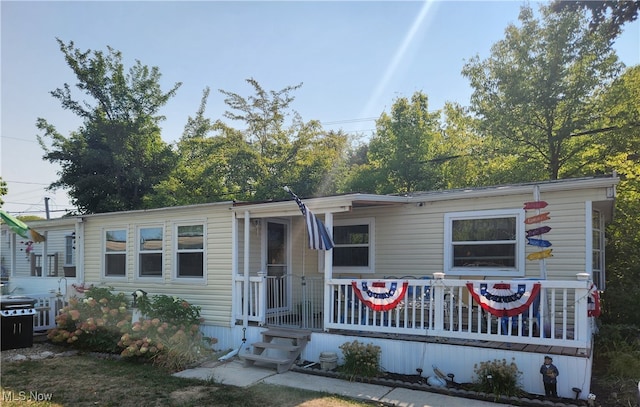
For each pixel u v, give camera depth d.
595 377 7.11
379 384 6.99
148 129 24.28
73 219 12.70
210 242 10.21
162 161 24.50
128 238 11.67
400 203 9.74
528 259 7.52
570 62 15.03
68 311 10.27
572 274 7.90
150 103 24.73
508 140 16.78
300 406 5.99
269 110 24.17
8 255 22.95
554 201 8.16
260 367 8.14
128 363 8.52
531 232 7.43
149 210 11.12
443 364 7.03
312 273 11.33
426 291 8.89
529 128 16.05
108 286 11.82
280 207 9.15
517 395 6.13
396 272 9.80
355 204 9.77
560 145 15.57
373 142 23.41
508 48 16.22
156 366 8.25
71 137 24.72
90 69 23.42
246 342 9.25
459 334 6.99
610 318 10.25
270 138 24.25
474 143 20.84
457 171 19.88
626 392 6.30
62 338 9.89
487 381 6.28
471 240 8.98
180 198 22.05
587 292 6.17
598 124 14.91
